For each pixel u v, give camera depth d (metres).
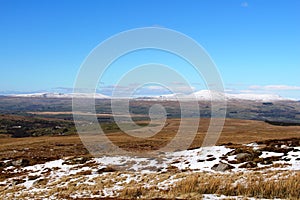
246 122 158.62
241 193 20.47
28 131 155.12
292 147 39.19
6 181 37.09
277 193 19.80
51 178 35.31
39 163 46.25
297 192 19.53
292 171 25.08
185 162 38.03
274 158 33.81
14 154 64.50
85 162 42.38
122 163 39.19
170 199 19.66
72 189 26.67
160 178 27.11
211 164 35.38
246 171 29.05
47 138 110.00
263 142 46.16
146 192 22.52
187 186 22.33
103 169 35.97
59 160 46.25
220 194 20.86
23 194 27.45
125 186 25.58
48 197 24.80
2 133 147.88
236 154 38.28
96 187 26.23
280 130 122.00
